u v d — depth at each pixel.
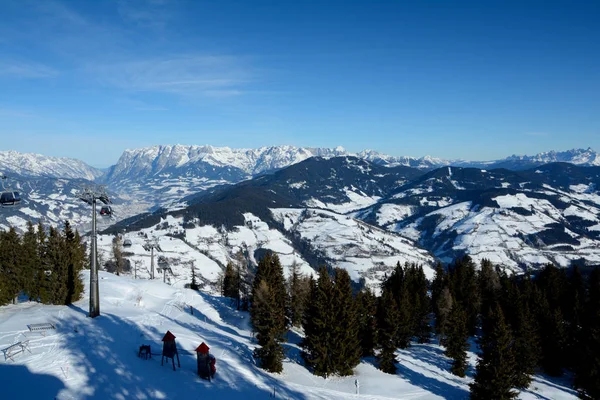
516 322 60.00
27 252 50.38
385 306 55.50
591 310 64.25
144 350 34.69
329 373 46.69
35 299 51.97
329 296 47.09
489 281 91.50
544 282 95.31
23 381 26.44
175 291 81.38
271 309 43.28
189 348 40.50
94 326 40.78
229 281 95.19
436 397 45.84
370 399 40.38
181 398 27.69
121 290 69.62
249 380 35.50
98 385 27.17
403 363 57.12
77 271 53.62
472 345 70.00
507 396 44.47
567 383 57.78
